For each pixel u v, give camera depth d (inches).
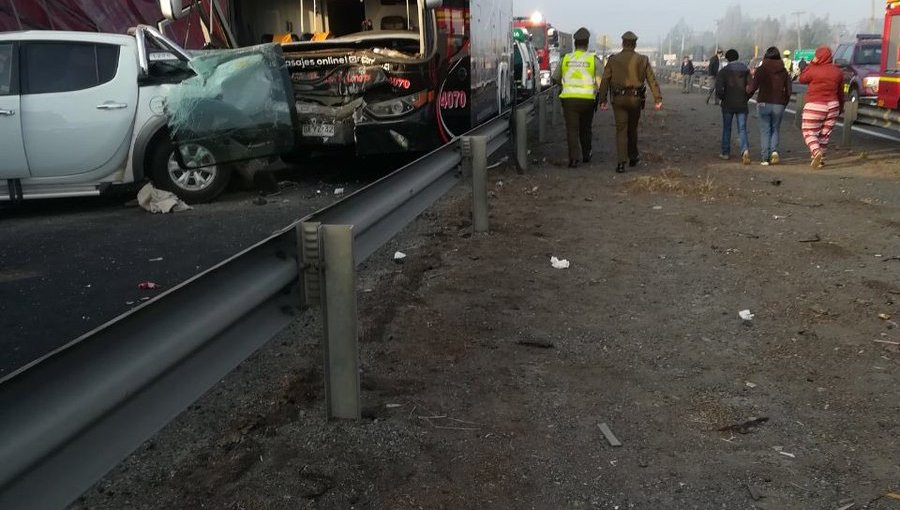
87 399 73.3
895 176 426.6
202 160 344.5
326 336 136.9
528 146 603.2
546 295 219.3
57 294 221.6
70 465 72.4
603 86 447.2
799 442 134.3
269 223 312.3
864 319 195.2
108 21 621.0
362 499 117.2
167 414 88.9
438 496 118.0
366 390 155.1
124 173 340.8
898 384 156.9
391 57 378.9
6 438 63.6
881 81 653.9
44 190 331.9
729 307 207.6
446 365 169.0
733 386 157.9
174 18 380.8
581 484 121.7
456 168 279.4
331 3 424.5
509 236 290.5
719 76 498.3
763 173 446.3
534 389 157.2
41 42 326.6
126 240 286.8
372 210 159.0
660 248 272.1
